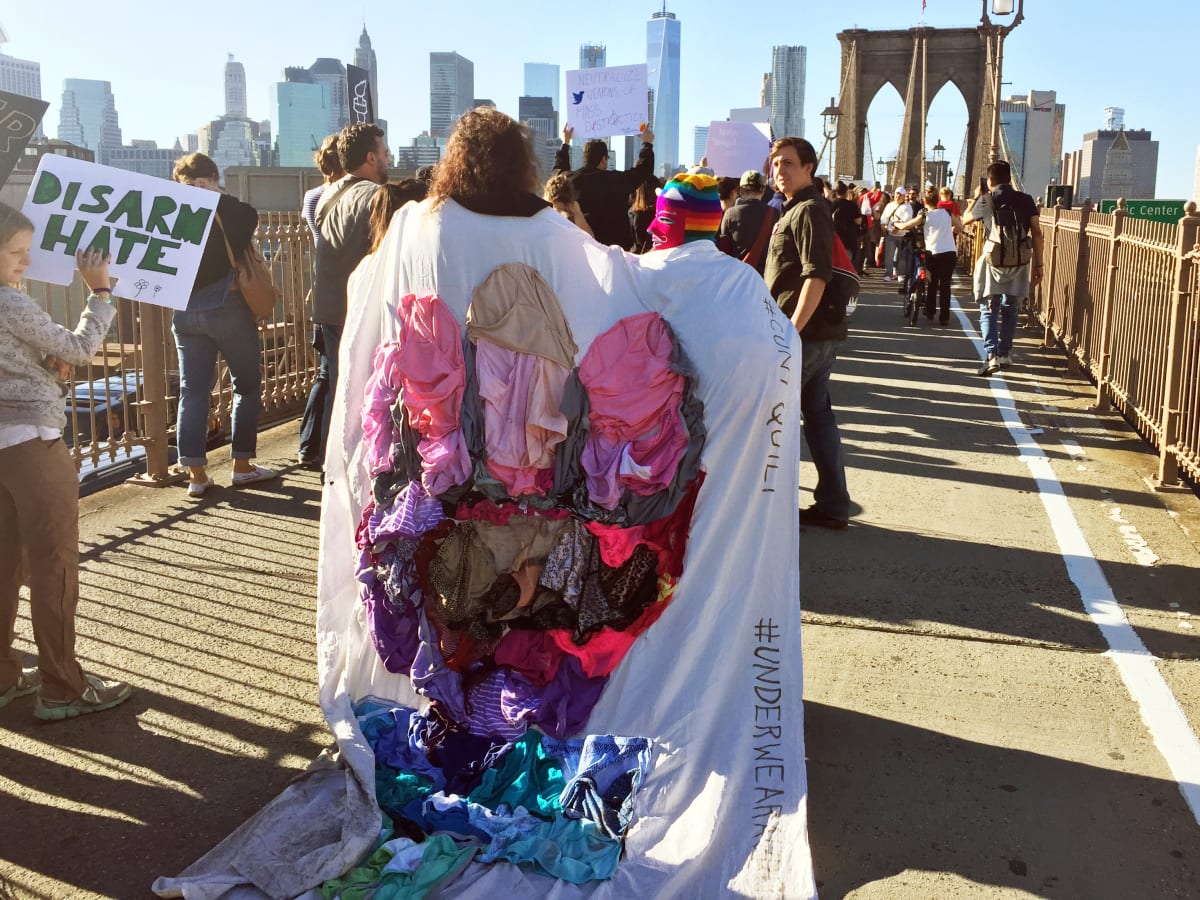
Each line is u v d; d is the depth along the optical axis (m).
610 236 7.29
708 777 3.03
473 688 3.28
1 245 3.33
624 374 3.04
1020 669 4.15
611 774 3.14
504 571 3.09
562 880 2.79
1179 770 3.43
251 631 4.45
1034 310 14.11
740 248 6.56
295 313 8.70
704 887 2.81
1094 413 8.73
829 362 5.54
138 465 6.94
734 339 3.08
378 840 2.92
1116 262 8.63
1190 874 2.93
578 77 9.23
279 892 2.71
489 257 3.10
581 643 3.13
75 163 4.13
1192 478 6.87
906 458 7.38
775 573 3.19
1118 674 4.09
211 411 7.84
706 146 10.88
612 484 2.99
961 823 3.17
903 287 17.92
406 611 3.28
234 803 3.23
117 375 7.51
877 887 2.88
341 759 3.28
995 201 10.18
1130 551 5.43
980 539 5.65
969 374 10.64
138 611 4.63
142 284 4.21
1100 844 3.06
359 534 3.30
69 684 3.70
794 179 5.34
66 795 3.26
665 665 3.13
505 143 3.12
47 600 3.57
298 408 8.84
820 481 5.80
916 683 4.04
